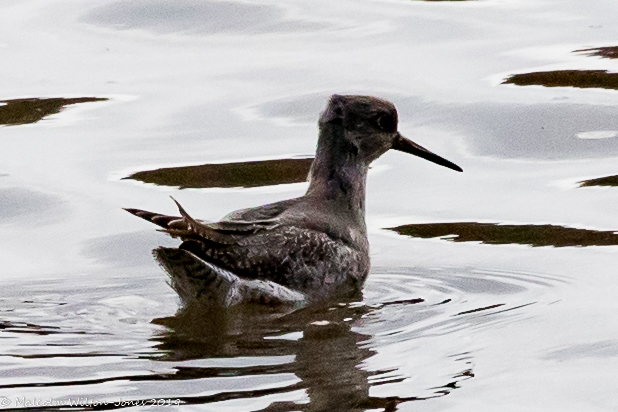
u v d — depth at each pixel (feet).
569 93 64.44
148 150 60.08
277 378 35.17
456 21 75.46
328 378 34.94
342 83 66.44
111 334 39.17
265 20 76.69
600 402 33.73
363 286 45.29
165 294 43.88
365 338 38.73
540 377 35.45
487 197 55.16
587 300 42.52
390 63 69.15
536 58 68.90
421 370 35.91
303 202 46.39
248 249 41.81
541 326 39.86
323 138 48.32
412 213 54.03
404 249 49.80
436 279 45.88
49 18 77.56
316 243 43.47
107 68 69.97
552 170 57.67
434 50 71.00
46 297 43.52
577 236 50.14
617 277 45.01
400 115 62.80
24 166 58.18
